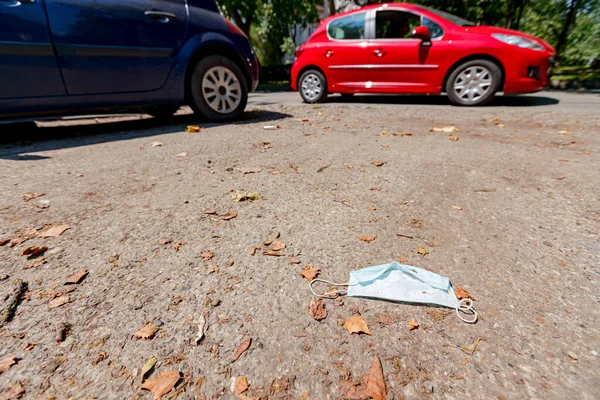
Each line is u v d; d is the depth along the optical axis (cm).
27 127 437
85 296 125
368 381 94
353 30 611
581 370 96
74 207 192
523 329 109
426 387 93
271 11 1514
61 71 325
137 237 162
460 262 143
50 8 311
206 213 186
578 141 325
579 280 130
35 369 98
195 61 413
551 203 193
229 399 90
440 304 120
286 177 239
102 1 337
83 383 94
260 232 167
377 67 591
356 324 113
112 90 360
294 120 464
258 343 107
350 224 174
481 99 541
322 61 638
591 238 157
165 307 121
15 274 136
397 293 124
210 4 422
